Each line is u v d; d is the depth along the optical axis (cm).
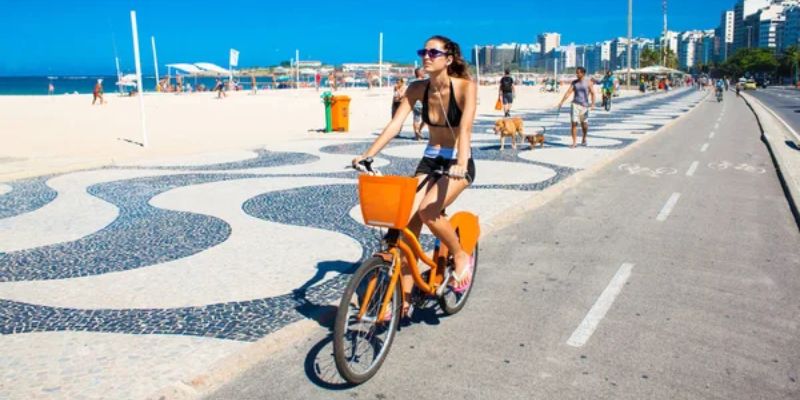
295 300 484
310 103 3762
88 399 336
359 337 385
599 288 527
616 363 392
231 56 4894
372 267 360
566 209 834
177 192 935
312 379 372
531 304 491
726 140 1745
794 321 458
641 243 665
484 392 358
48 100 4131
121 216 777
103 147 1506
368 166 390
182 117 2570
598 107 3616
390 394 356
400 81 1706
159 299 487
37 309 468
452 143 404
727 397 352
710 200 896
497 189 945
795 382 370
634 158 1353
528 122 2389
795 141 1677
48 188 980
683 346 416
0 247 639
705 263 596
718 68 16088
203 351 394
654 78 8525
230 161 1279
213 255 604
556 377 375
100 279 536
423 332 439
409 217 360
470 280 473
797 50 12706
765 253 630
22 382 355
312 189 950
